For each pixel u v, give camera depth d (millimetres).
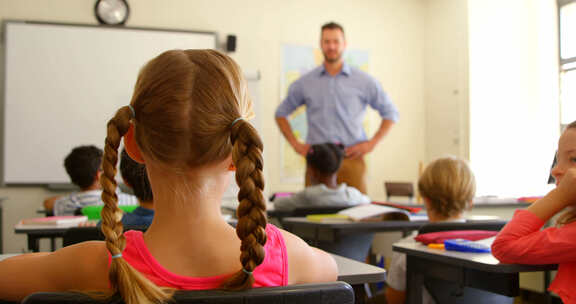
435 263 1354
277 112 4566
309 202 2973
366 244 2715
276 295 596
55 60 4727
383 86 5684
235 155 597
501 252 1139
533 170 4848
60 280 655
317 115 4422
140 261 638
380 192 5609
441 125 5508
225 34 5188
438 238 1448
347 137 4379
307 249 734
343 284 635
